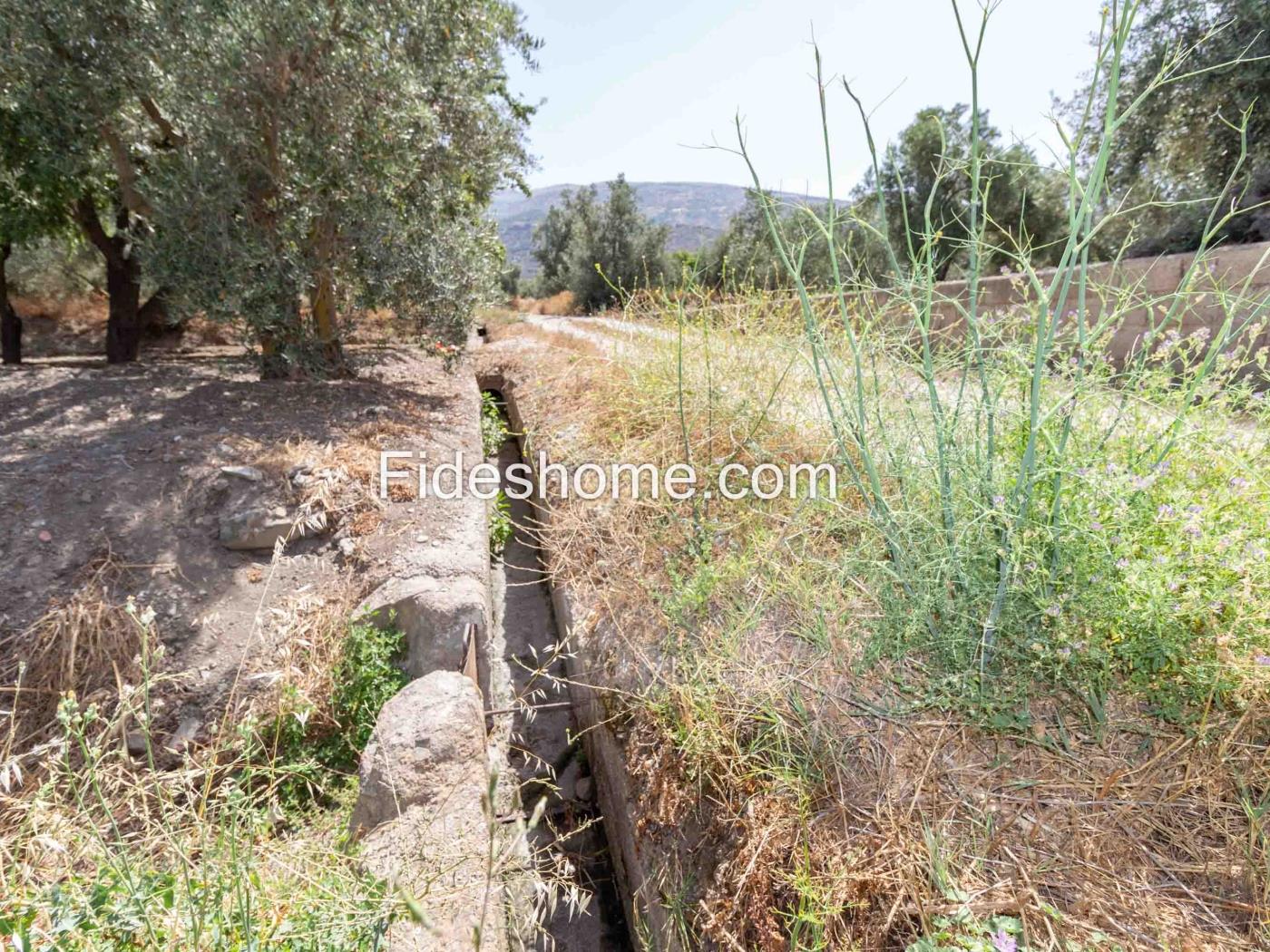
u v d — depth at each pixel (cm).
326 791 263
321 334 674
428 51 614
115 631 303
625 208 2378
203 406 540
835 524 275
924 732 191
